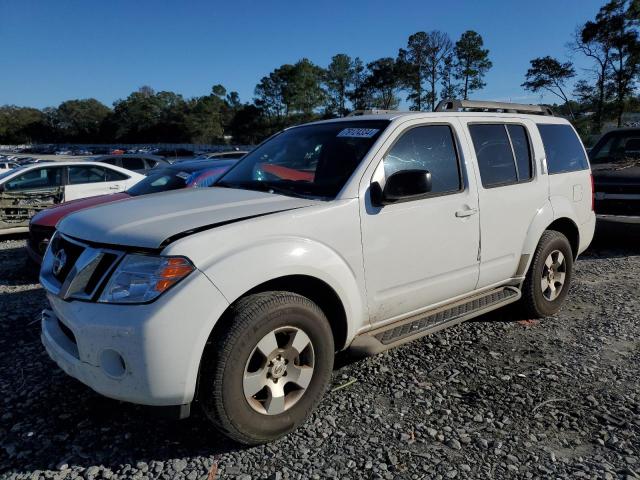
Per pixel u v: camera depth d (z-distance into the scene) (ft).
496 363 13.10
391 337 11.18
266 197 10.85
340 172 11.19
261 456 9.32
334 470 8.94
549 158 15.97
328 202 10.45
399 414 10.71
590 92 176.76
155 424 10.35
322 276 9.91
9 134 434.30
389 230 11.10
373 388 11.79
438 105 13.93
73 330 8.74
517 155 14.73
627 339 14.53
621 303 17.66
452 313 12.64
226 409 8.76
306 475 8.81
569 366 12.89
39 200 31.68
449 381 12.13
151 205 10.48
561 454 9.37
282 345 9.57
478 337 14.76
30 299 18.83
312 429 10.16
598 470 8.90
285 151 13.07
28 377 12.43
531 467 9.02
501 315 16.49
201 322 8.41
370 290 10.97
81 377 8.95
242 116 342.64
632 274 21.53
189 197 11.14
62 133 437.58
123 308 8.34
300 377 9.73
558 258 16.12
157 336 8.14
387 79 285.23
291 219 9.73
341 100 335.47
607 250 26.53
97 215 10.11
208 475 8.81
